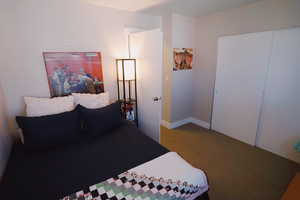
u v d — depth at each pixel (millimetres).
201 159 2320
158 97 2332
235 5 2436
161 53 2172
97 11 2266
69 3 2041
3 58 1784
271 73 2293
